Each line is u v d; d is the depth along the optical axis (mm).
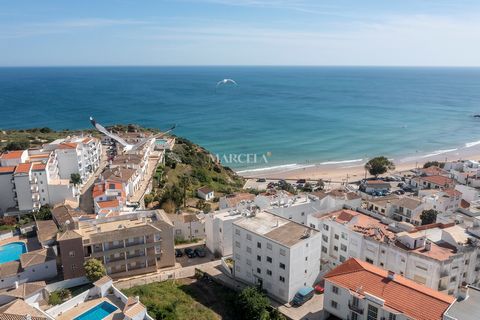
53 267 76250
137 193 123438
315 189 152625
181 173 155750
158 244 80062
